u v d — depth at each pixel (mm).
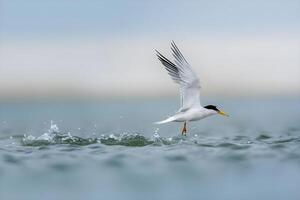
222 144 21547
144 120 43344
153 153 19359
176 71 19734
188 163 17875
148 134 28734
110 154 19188
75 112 62125
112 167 17312
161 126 35562
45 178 16047
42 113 60500
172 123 38125
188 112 19688
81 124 38750
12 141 23672
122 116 51094
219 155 19047
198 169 17156
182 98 19766
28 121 43812
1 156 18859
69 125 37688
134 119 45000
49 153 19422
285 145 21234
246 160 18359
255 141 23094
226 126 34875
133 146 21000
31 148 20672
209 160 18281
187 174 16641
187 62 19578
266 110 60562
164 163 17844
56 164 17656
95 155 18984
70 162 17938
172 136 26766
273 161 18188
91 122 41031
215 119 43531
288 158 18609
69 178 16109
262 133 28219
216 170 17047
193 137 25703
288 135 26328
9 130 32625
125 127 35000
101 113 58438
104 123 39688
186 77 19562
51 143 21797
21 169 17031
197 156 18859
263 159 18469
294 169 17203
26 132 30703
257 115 49406
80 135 27922
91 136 27094
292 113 51812
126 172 16781
